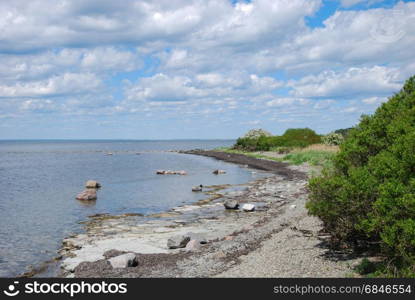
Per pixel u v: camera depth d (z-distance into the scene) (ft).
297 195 100.17
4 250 56.13
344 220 37.68
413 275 29.37
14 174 184.14
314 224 55.11
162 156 349.41
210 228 67.82
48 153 454.81
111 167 223.51
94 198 105.70
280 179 141.90
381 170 33.86
